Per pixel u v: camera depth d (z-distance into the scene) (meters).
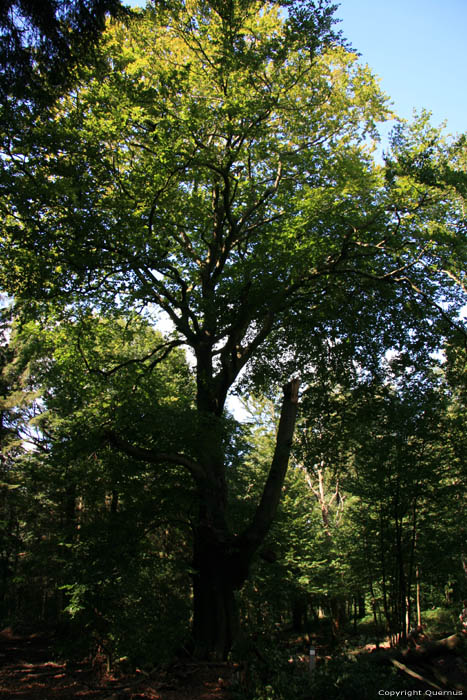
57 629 21.17
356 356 16.75
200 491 13.53
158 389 15.41
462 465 15.14
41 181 10.99
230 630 12.88
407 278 13.73
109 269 12.98
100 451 13.40
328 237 13.74
